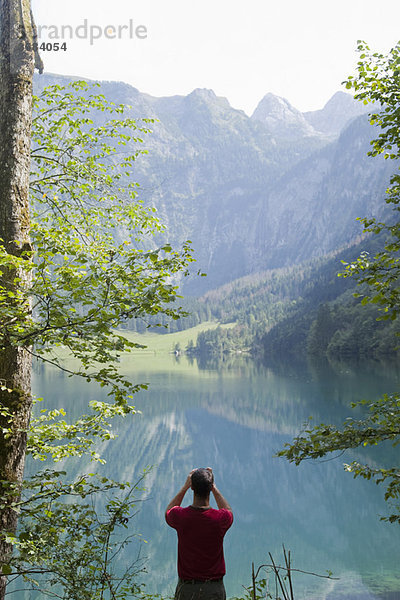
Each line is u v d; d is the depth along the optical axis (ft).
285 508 98.12
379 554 70.79
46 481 20.30
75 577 16.55
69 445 23.45
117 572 54.60
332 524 86.94
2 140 19.60
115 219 28.50
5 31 20.10
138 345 17.39
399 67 21.02
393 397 21.58
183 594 12.08
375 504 96.89
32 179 27.07
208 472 12.98
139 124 28.22
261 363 456.45
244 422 184.96
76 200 27.58
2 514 16.98
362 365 300.40
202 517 12.42
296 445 20.48
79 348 17.15
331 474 121.70
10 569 15.85
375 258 20.34
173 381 318.04
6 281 18.02
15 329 16.69
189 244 17.49
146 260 17.24
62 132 26.91
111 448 145.38
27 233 19.74
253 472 126.62
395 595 54.29
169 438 164.35
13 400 17.74
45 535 17.58
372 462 97.96
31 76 20.48
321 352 397.19
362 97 22.00
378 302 19.17
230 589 60.44
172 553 67.87
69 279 17.02
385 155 22.30
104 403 24.20
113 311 16.63
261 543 79.25
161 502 95.35
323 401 192.44
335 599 54.29
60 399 181.27
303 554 72.74
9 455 17.62
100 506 43.45
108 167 28.12
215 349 647.15
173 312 17.12
